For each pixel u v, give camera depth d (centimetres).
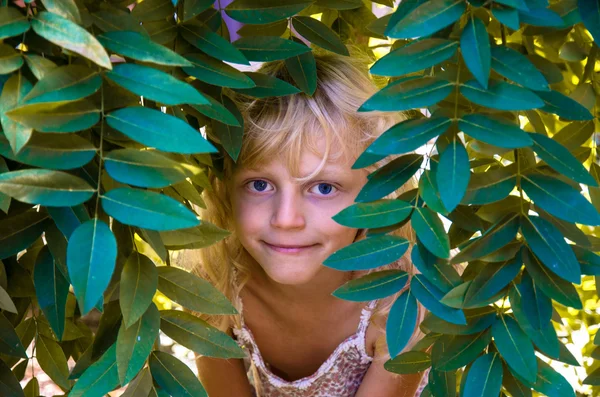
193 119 131
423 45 96
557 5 107
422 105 96
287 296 198
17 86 87
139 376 104
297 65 133
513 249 106
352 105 157
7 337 112
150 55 89
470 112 105
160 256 101
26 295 116
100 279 83
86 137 97
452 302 103
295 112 153
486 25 107
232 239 194
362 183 160
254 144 152
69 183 87
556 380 108
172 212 86
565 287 104
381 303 200
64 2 87
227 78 109
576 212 100
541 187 103
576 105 103
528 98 93
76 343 134
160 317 106
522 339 106
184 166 90
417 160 111
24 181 85
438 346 115
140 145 101
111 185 98
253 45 119
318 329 209
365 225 106
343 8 141
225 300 105
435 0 94
